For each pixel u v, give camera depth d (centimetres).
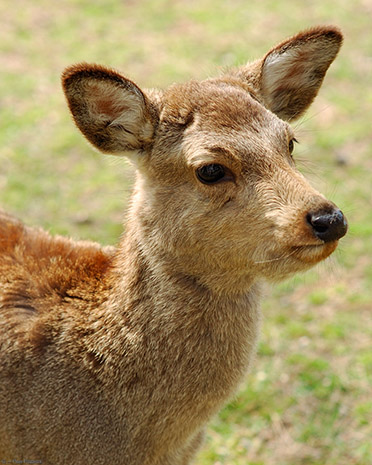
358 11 2386
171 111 813
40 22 2364
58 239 930
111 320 829
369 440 1109
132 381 824
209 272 798
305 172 1641
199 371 813
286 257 757
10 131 1822
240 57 2150
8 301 860
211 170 773
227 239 778
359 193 1600
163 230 802
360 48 2172
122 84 801
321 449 1105
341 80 2022
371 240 1469
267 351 1252
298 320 1313
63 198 1606
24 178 1664
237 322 819
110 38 2283
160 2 2509
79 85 793
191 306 805
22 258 889
